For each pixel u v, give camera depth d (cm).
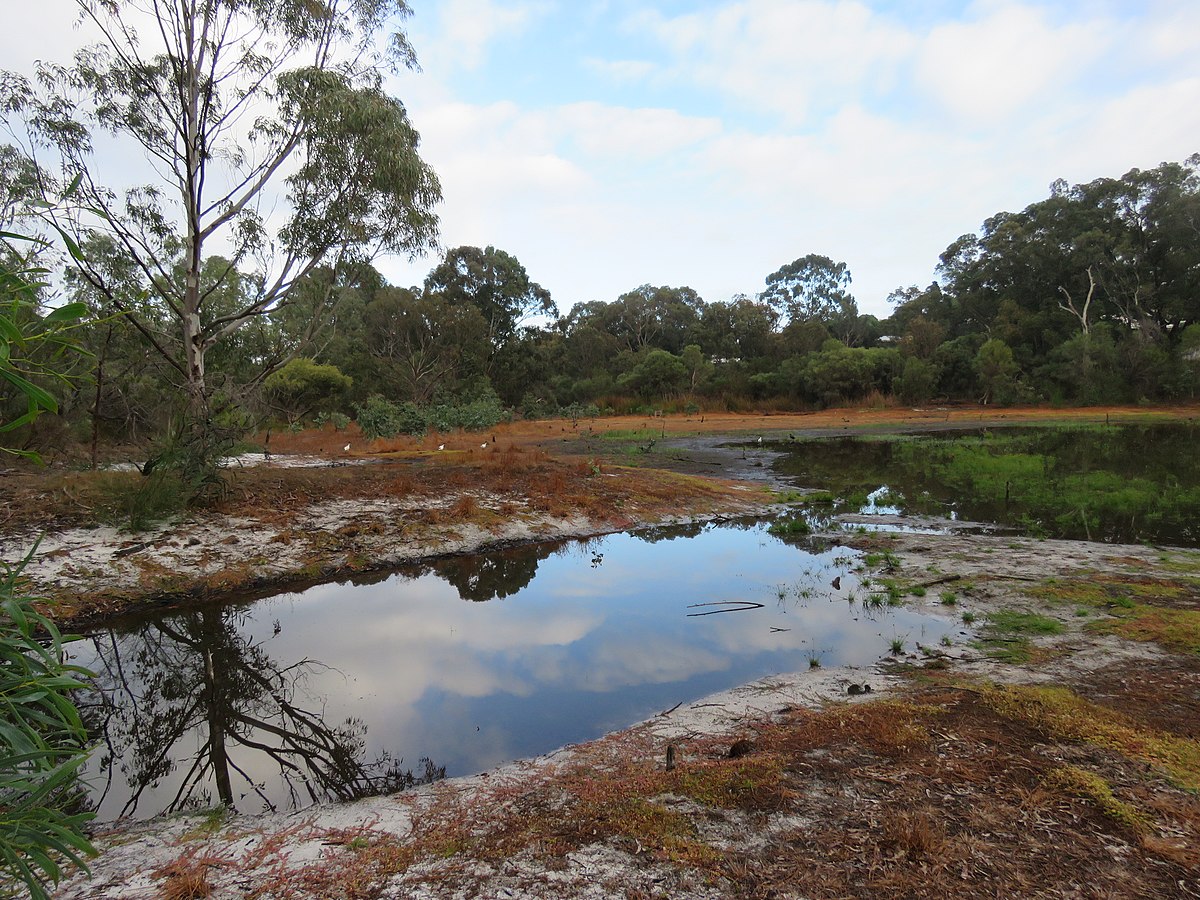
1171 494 1375
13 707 180
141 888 294
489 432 3105
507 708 541
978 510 1319
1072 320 4853
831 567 939
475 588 877
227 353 1611
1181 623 627
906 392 4759
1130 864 285
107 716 550
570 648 666
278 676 611
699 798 351
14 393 1138
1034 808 328
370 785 432
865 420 3944
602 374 5397
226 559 880
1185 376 4166
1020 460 1888
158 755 487
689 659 633
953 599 753
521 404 4553
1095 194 4919
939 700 479
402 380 4109
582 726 510
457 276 5003
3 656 184
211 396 1186
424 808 376
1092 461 1919
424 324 4247
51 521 891
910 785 354
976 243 5762
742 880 280
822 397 4875
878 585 836
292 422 3125
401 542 1019
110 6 1079
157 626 737
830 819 325
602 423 3822
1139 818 316
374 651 666
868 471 1900
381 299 4134
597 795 368
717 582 882
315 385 3588
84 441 1423
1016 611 709
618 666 621
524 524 1154
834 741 416
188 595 798
